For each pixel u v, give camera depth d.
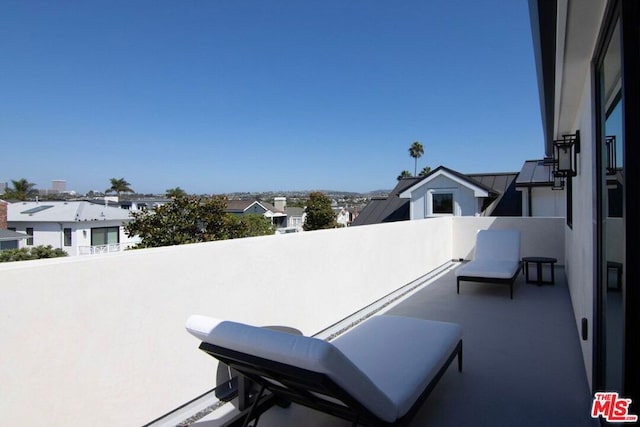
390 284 6.20
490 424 2.39
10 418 1.80
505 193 15.54
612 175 2.17
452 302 5.66
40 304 1.91
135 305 2.36
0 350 1.76
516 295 6.04
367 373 2.23
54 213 26.41
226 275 3.03
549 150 7.69
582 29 2.30
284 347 1.55
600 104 2.63
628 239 1.61
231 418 2.46
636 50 1.56
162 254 2.54
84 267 2.10
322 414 2.57
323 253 4.38
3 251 18.06
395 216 17.03
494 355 3.57
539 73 3.44
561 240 8.61
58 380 1.98
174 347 2.60
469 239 9.66
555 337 4.05
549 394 2.77
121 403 2.28
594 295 2.65
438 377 2.48
